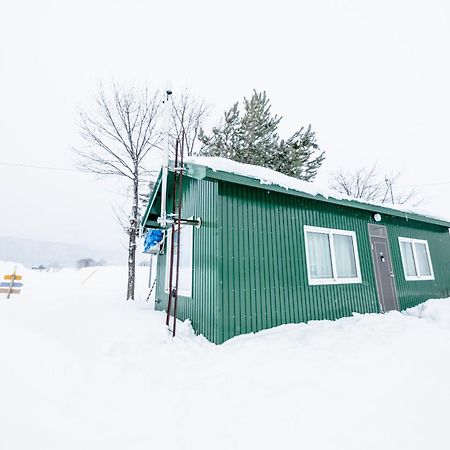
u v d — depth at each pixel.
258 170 5.08
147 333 4.14
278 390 2.74
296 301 5.19
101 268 23.77
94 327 4.51
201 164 4.46
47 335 3.96
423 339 4.06
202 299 4.75
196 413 2.45
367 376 2.99
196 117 13.97
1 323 4.24
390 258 7.22
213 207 4.74
